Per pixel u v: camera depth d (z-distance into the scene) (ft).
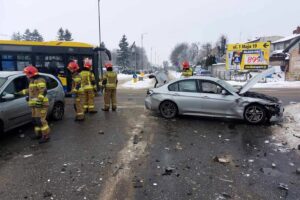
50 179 15.39
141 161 18.06
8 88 23.54
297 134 24.56
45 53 50.49
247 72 115.44
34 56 50.29
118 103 43.93
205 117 31.94
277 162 17.94
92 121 30.04
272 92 64.64
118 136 23.94
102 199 13.25
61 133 24.91
